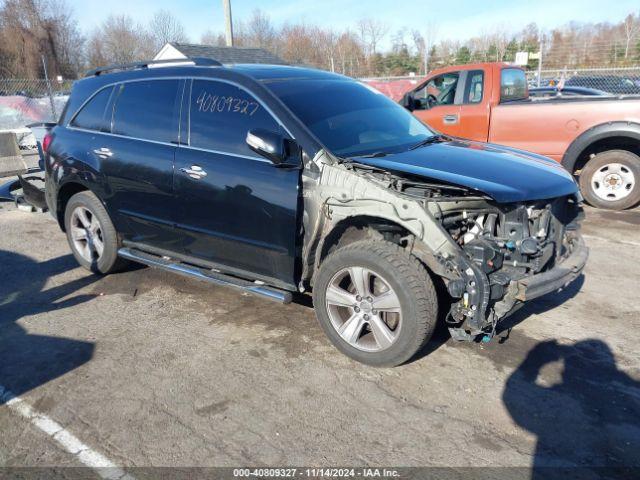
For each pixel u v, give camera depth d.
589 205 7.91
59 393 3.41
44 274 5.46
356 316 3.60
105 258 5.12
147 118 4.54
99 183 4.86
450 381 3.47
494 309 3.27
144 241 4.76
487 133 7.88
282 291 3.93
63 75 39.81
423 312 3.30
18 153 10.16
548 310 4.47
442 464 2.77
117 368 3.69
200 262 4.40
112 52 37.97
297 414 3.17
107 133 4.82
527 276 3.31
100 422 3.12
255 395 3.36
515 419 3.10
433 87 8.44
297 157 3.66
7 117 16.41
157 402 3.30
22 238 6.76
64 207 5.49
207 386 3.46
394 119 4.50
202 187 4.08
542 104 7.47
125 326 4.30
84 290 5.03
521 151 4.40
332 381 3.49
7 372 3.66
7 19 37.91
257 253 3.94
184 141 4.26
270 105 3.89
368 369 3.62
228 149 4.00
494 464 2.76
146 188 4.48
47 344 4.03
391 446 2.90
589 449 2.86
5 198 7.53
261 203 3.78
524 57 16.09
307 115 3.89
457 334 3.39
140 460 2.82
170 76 4.48
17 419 3.17
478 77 7.91
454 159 3.76
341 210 3.49
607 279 5.12
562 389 3.38
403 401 3.28
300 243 3.75
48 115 17.16
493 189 3.27
